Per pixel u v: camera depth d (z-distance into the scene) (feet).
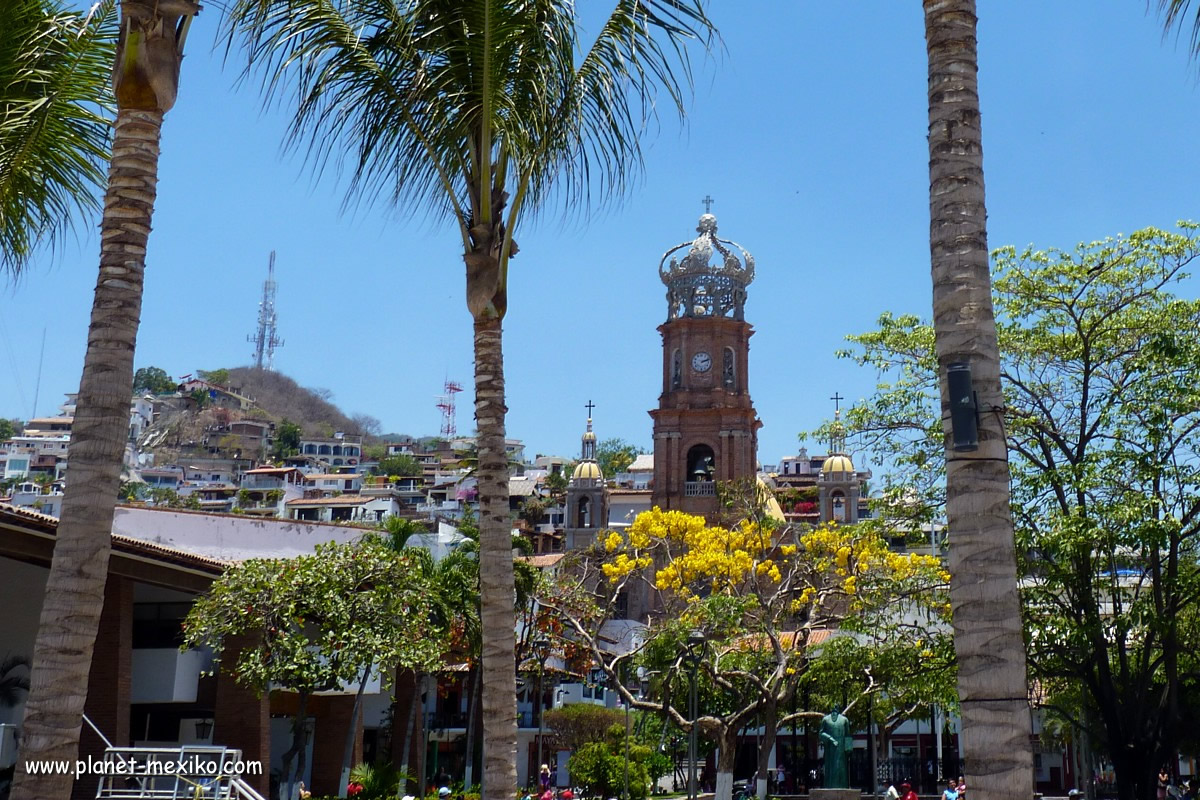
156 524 150.20
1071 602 80.69
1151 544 75.56
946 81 29.53
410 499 590.96
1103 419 81.87
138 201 36.19
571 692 238.89
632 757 178.40
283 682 100.42
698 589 166.91
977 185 28.96
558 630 155.74
